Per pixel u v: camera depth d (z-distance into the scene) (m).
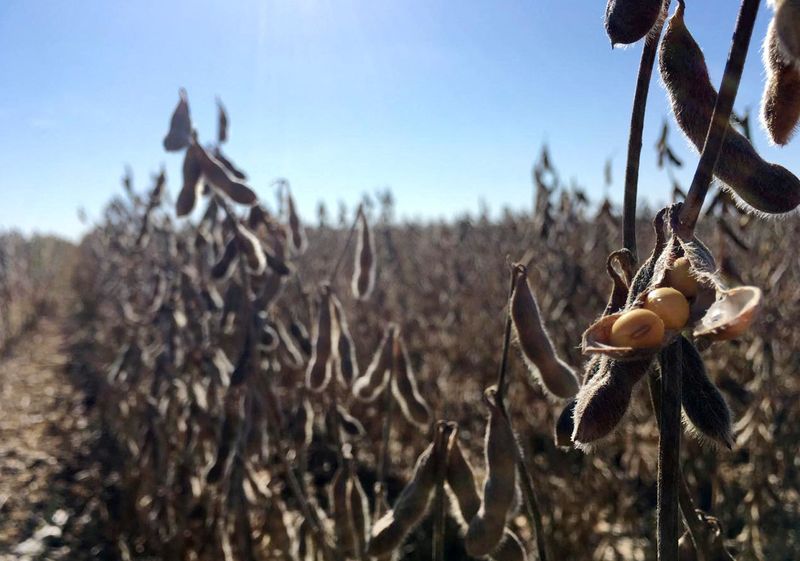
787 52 0.94
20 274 20.89
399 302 11.27
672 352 1.19
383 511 3.08
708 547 1.68
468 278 9.91
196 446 5.12
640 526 5.38
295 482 3.44
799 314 6.11
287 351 4.04
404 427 7.14
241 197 3.19
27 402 10.92
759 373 4.87
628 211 1.52
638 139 1.50
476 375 7.37
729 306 0.92
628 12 1.26
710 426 1.27
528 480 2.03
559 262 5.73
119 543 5.62
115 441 8.23
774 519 5.10
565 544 5.00
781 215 1.29
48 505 6.74
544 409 5.25
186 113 3.19
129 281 8.33
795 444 5.69
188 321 4.77
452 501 2.31
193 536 5.00
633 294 1.19
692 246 1.08
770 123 1.24
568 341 5.34
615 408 1.14
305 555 3.74
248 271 3.56
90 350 13.69
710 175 1.12
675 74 1.35
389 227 14.17
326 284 3.45
